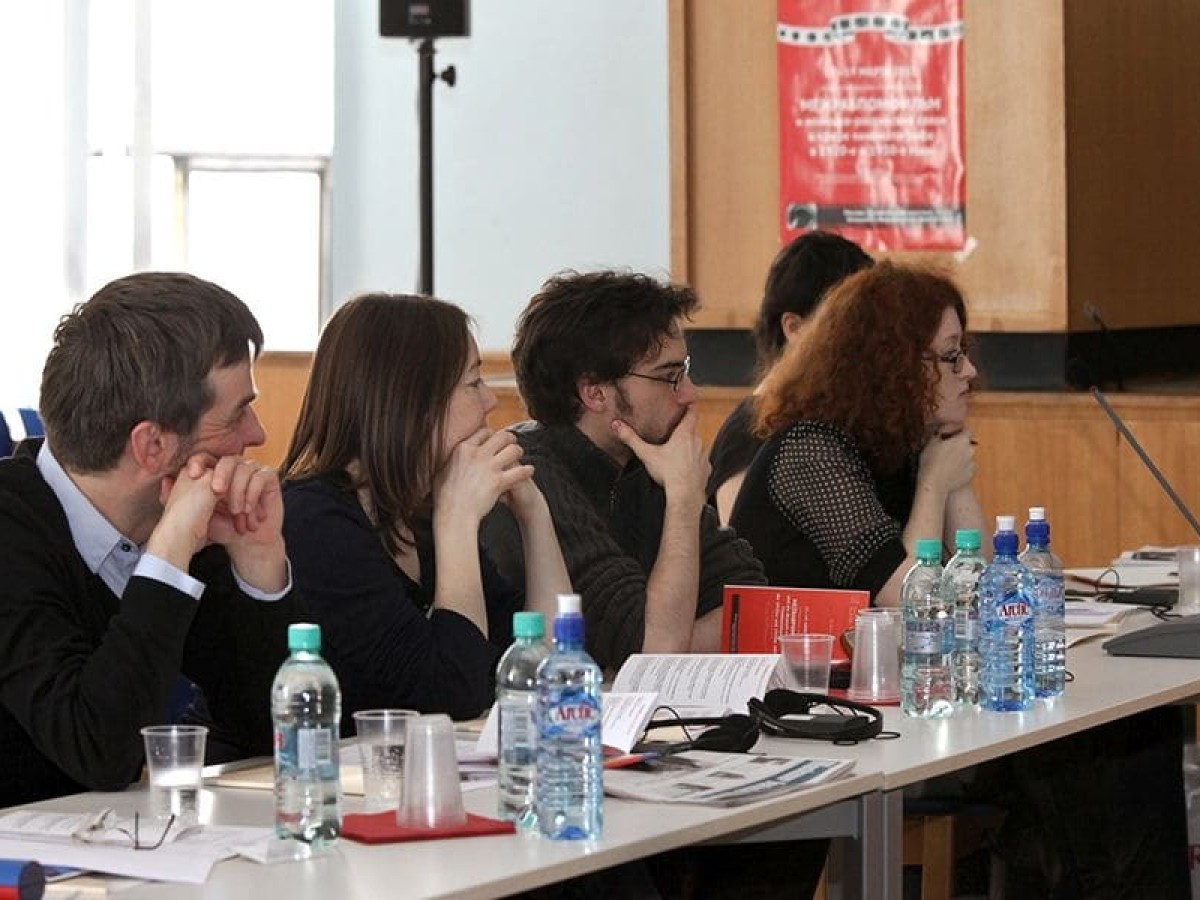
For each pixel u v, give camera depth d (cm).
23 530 350
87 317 353
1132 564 672
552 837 291
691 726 381
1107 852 520
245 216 1075
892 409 569
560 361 509
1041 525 448
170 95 1071
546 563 477
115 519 358
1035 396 845
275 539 373
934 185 915
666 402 510
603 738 354
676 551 498
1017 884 530
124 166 1046
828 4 925
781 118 933
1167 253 989
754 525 570
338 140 1044
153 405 348
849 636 453
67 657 339
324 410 436
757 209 942
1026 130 896
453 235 1030
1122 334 945
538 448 507
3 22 1027
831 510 557
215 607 376
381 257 1045
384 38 937
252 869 273
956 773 521
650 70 996
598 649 486
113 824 291
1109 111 937
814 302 667
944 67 911
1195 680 455
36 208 1031
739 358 948
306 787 289
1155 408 826
